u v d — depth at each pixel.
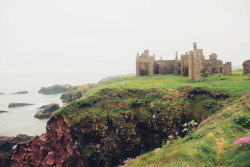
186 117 47.12
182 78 74.12
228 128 21.20
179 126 46.16
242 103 29.44
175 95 53.66
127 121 49.84
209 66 77.19
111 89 62.56
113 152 46.44
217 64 84.06
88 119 49.47
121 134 47.72
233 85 52.50
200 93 52.62
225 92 48.62
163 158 17.92
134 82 74.81
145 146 48.00
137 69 100.62
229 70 71.00
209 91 51.38
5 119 97.19
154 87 60.94
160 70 96.88
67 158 47.62
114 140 47.16
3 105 136.38
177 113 47.41
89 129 48.69
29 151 54.12
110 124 49.19
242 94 44.47
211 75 76.06
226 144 18.33
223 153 17.02
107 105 54.44
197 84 58.66
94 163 46.41
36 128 82.06
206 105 47.91
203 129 24.72
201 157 16.23
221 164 15.64
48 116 98.81
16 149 55.84
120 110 51.91
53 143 52.03
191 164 15.35
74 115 51.06
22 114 107.19
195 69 64.69
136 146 47.22
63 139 50.03
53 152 50.81
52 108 102.25
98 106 54.50
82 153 46.69
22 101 149.25
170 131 46.06
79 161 46.47
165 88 58.69
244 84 52.28
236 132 20.25
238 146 17.08
